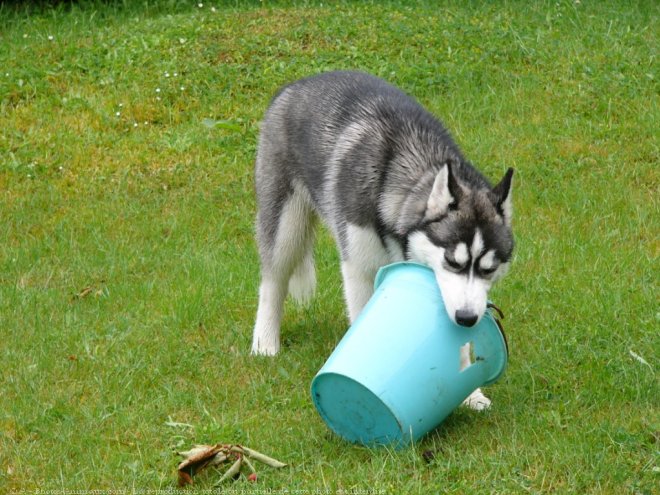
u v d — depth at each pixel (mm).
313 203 4453
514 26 6781
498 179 5410
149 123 5891
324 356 4477
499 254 4000
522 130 5680
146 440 4098
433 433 4059
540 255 4934
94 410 4207
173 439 4082
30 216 5289
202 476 3947
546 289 4715
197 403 4242
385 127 4258
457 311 3904
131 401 4270
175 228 5215
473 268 3973
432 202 4035
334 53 6348
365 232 4211
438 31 6656
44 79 6211
